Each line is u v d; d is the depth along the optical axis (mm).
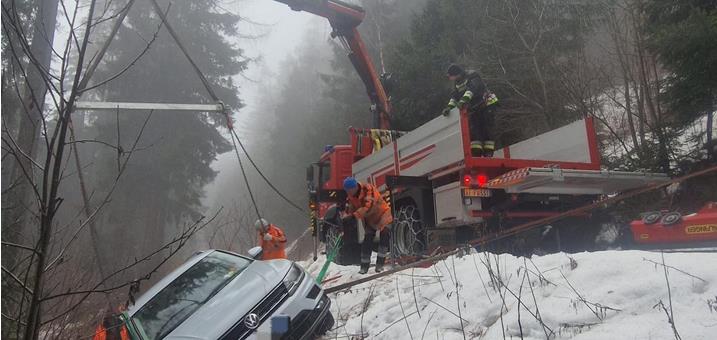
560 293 3676
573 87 12469
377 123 11039
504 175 6418
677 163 9180
